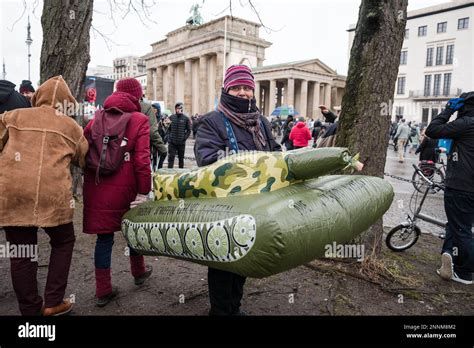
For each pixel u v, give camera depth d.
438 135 3.79
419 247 5.02
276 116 44.72
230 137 2.51
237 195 2.21
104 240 3.03
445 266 3.89
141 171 2.93
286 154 2.28
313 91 62.12
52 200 2.57
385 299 3.40
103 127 2.88
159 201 2.68
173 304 3.16
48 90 2.71
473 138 3.64
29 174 2.51
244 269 1.99
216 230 2.07
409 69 61.69
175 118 9.45
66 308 2.85
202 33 52.25
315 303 3.27
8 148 2.54
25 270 2.64
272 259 1.88
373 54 3.93
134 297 3.27
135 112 3.02
